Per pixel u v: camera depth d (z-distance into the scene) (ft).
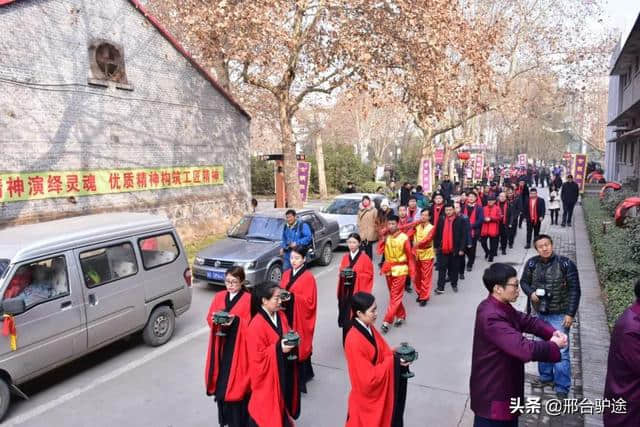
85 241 20.44
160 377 20.47
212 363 15.15
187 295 25.52
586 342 20.58
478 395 12.14
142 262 22.81
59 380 20.35
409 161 134.31
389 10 47.73
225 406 15.17
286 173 57.98
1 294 17.11
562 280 17.21
